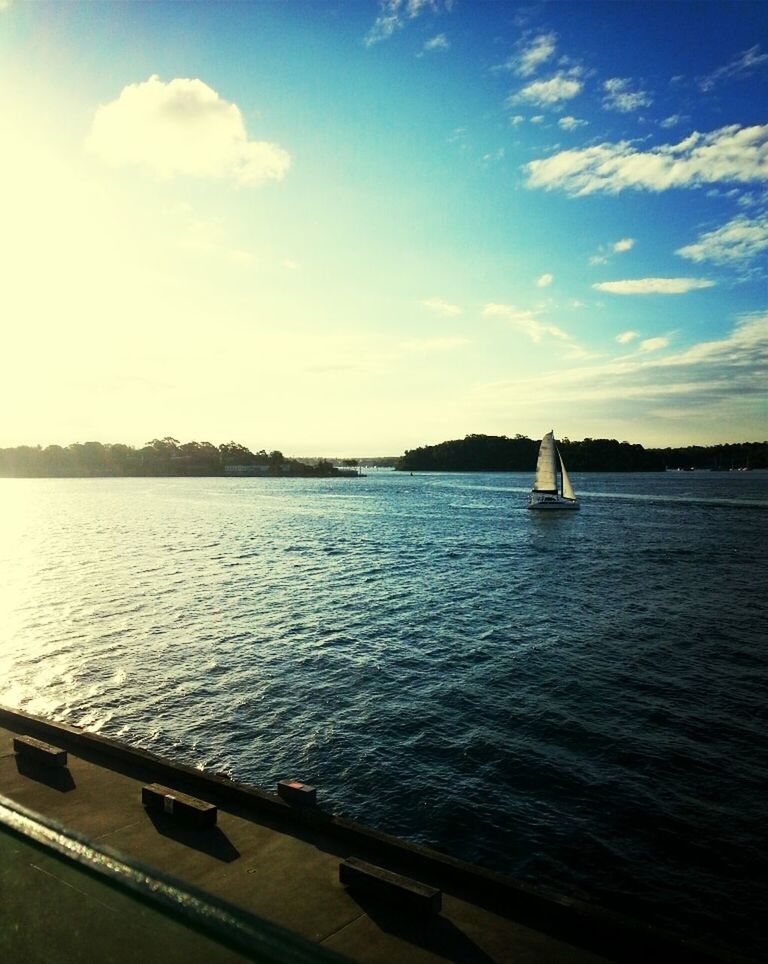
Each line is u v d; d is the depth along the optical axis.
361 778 14.13
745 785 13.73
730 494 138.75
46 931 2.33
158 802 6.29
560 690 19.30
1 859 2.63
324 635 25.61
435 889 4.87
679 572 40.91
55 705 18.36
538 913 4.84
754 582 37.28
